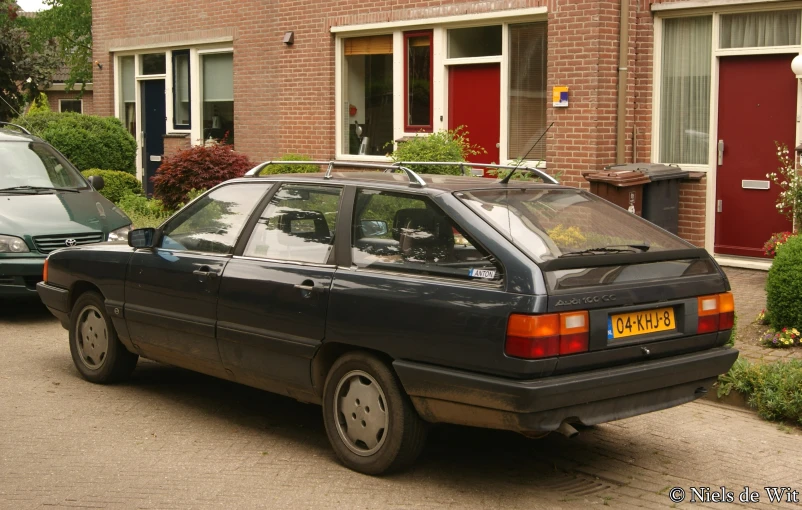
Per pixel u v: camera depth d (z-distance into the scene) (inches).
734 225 426.9
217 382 289.6
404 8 519.8
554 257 189.6
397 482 206.2
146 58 739.4
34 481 205.0
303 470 213.3
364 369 207.3
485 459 222.5
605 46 433.7
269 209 236.5
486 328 185.2
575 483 207.8
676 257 209.5
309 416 256.2
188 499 195.2
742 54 417.1
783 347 300.8
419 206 206.7
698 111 435.2
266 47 626.8
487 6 478.9
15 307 406.0
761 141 416.5
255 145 642.8
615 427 247.8
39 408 259.3
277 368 225.0
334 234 218.4
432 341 192.9
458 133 509.0
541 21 468.1
